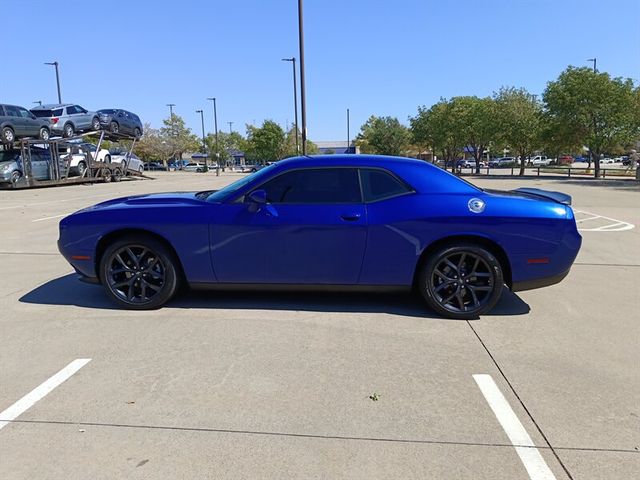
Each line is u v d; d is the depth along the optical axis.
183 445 2.74
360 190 4.79
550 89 33.44
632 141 31.59
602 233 10.22
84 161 27.91
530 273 4.69
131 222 4.90
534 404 3.20
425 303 5.22
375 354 3.97
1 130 20.89
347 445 2.75
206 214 4.83
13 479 2.46
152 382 3.48
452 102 48.12
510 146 42.62
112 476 2.48
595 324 4.70
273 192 4.84
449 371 3.67
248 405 3.17
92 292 5.71
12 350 4.04
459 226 4.63
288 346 4.11
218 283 4.95
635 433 2.88
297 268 4.79
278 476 2.48
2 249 8.36
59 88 35.16
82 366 3.74
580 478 2.48
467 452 2.69
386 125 62.81
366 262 4.73
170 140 69.81
